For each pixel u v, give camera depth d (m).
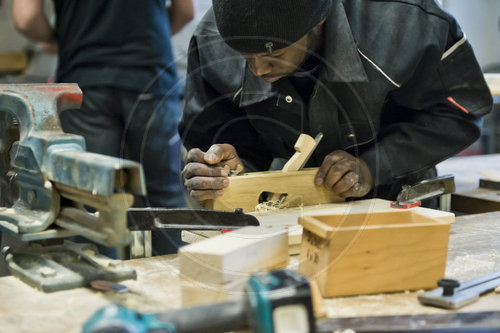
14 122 0.95
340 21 1.15
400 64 1.16
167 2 1.84
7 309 0.73
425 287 0.80
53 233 0.83
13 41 2.01
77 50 1.58
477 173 2.00
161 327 0.57
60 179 0.77
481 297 0.76
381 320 0.68
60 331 0.67
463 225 1.16
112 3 1.52
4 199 1.00
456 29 1.23
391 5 1.21
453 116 1.31
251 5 0.96
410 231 0.78
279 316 0.60
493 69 3.08
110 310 0.58
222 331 0.61
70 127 1.61
